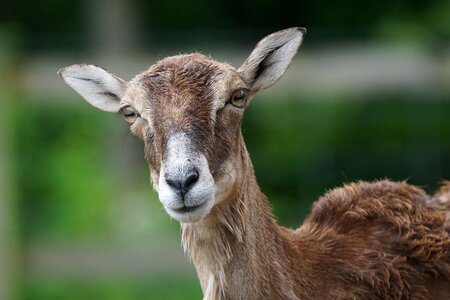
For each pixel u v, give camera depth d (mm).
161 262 36656
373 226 22859
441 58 38969
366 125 42812
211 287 21281
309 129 43000
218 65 21438
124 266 36688
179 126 20391
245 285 21141
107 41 46594
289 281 21438
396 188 23562
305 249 22141
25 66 38344
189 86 20953
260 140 43406
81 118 40500
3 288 36438
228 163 20719
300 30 22500
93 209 39562
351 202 23188
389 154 42406
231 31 50906
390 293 22141
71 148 40469
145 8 53281
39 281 36781
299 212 41125
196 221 20141
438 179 42219
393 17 51219
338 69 38844
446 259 22672
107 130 40750
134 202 39125
